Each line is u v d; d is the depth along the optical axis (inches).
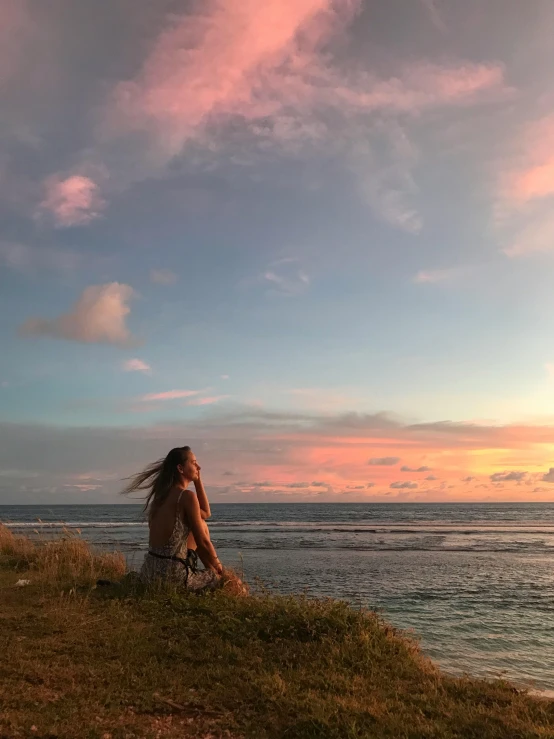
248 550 1123.9
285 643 184.7
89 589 252.5
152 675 153.8
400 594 619.8
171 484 251.3
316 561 920.3
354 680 158.7
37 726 119.6
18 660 159.2
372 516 3420.3
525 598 602.2
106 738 116.7
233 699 141.8
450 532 1797.5
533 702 152.9
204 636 185.9
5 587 274.2
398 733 125.0
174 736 121.0
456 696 155.4
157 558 243.8
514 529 2011.6
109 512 4372.5
